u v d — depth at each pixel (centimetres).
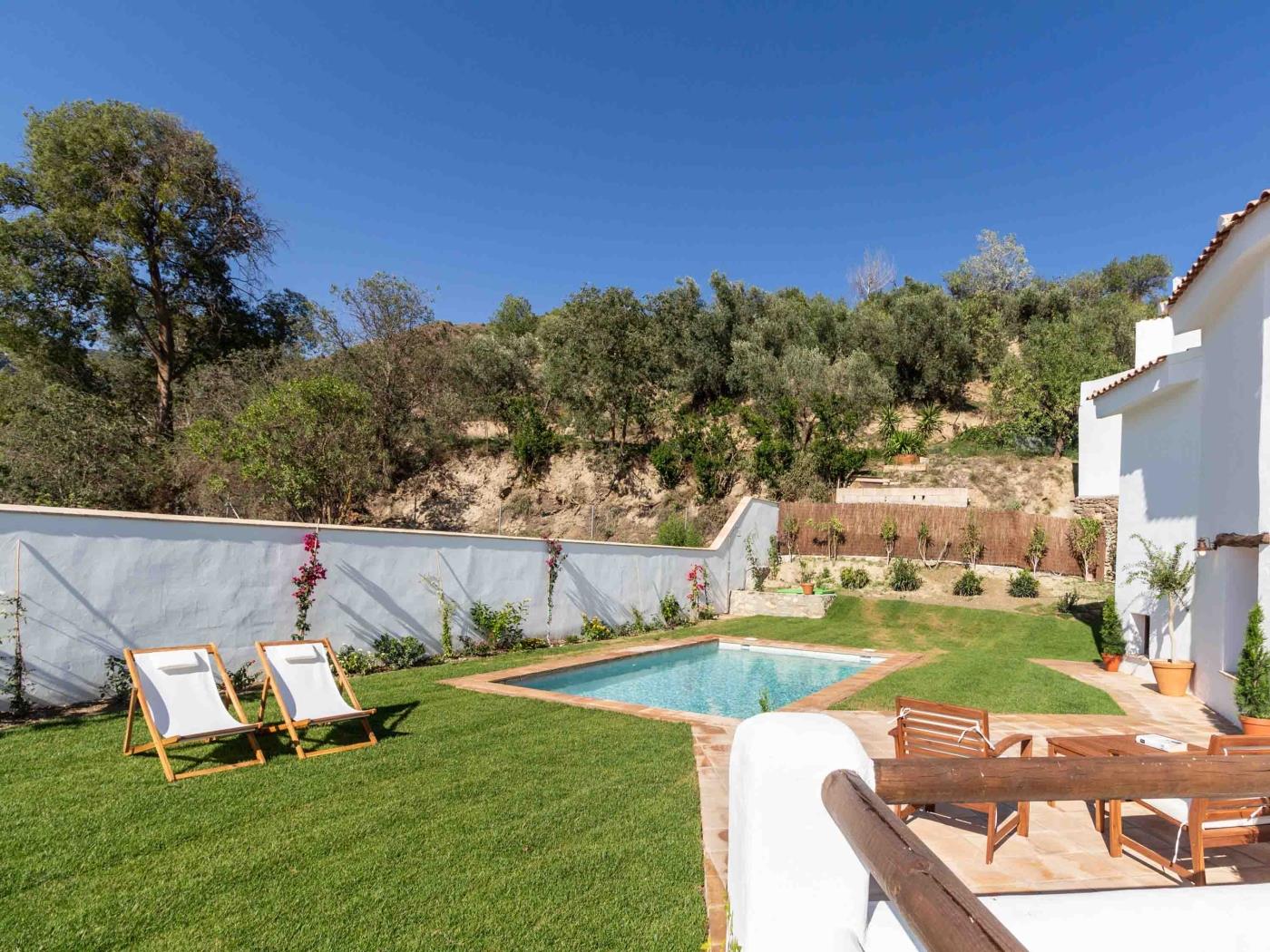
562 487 3061
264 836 432
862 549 2434
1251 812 405
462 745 646
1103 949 207
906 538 2388
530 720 750
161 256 2731
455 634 1212
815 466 2775
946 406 3881
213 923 332
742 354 3653
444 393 3059
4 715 694
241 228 2878
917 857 138
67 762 566
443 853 413
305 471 1991
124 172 2600
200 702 593
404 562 1130
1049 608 1894
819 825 209
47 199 2598
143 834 430
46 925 327
